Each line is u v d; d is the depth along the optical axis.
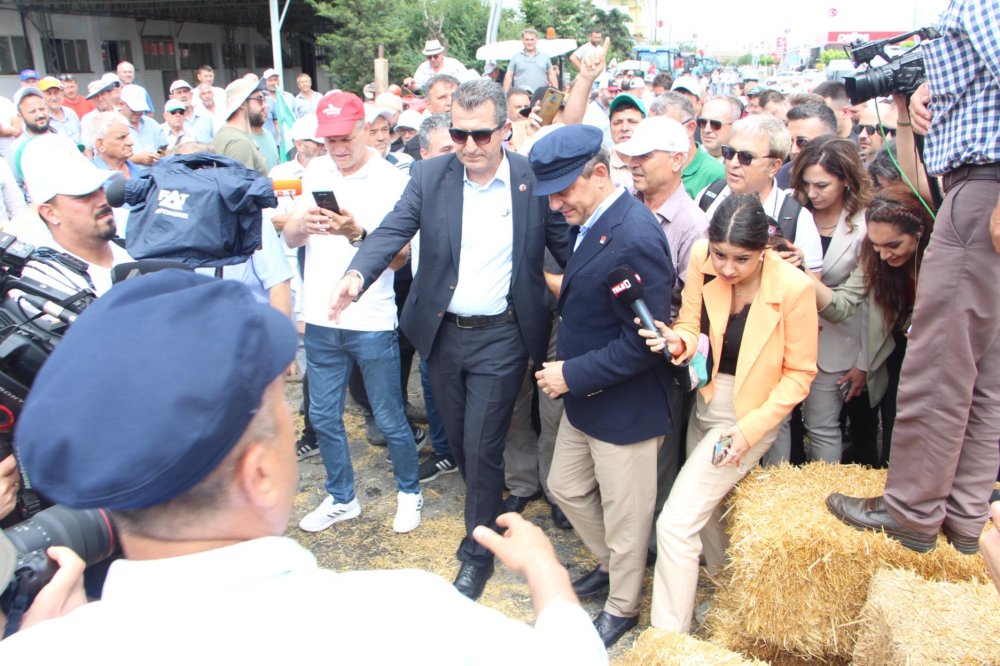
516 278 3.15
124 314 0.83
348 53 19.02
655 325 2.55
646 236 2.60
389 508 3.95
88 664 0.76
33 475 0.78
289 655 0.78
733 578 2.62
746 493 2.80
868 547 2.48
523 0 22.62
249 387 0.81
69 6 18.39
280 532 0.91
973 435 2.33
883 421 3.45
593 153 2.60
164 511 0.82
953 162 2.14
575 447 3.03
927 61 2.18
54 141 2.57
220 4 19.83
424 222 3.19
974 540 2.38
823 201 3.20
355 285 3.01
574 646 0.97
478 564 3.31
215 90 10.91
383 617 0.83
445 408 3.43
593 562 3.48
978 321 2.17
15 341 1.84
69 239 2.61
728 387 2.79
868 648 2.32
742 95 15.69
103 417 0.76
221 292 0.86
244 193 2.52
